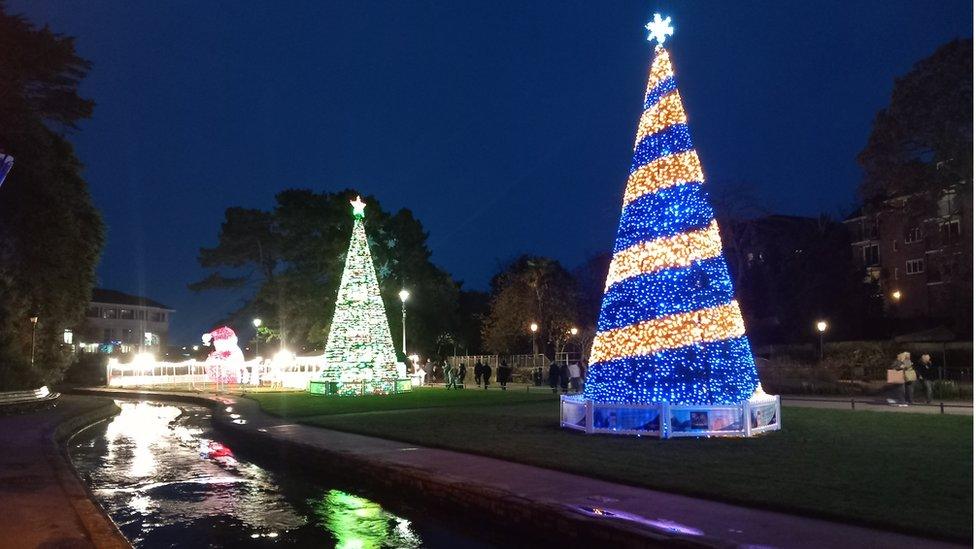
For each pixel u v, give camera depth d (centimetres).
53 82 3198
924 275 5328
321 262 5575
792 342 4941
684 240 1639
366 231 5525
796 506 920
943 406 2297
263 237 6119
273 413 2589
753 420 1592
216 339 4809
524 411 2438
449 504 1152
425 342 6162
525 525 994
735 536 809
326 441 1744
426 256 6269
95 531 926
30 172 3170
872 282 5388
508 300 6119
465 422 2061
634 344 1642
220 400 3575
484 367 4197
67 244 3556
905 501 938
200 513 1188
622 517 903
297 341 5888
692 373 1598
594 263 6038
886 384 3044
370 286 3772
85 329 6456
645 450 1404
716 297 1641
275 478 1526
